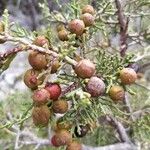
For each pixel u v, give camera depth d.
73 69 0.19
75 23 0.20
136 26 0.33
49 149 0.39
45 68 0.18
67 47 0.18
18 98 0.37
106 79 0.19
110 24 0.29
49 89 0.17
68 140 0.19
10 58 0.18
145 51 0.31
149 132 0.26
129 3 0.27
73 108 0.19
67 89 0.18
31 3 0.56
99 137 0.32
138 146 0.32
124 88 0.19
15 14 0.58
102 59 0.20
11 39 0.18
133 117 0.29
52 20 0.25
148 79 0.47
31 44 0.18
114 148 0.31
